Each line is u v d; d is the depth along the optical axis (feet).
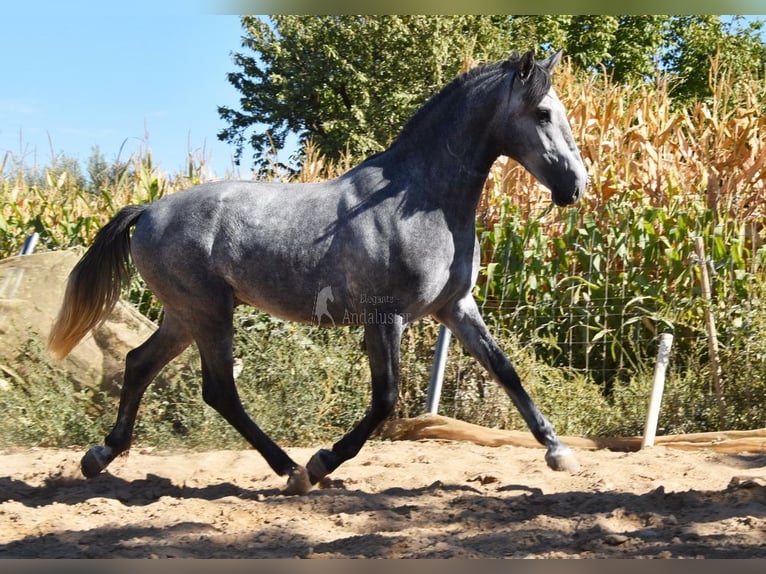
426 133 14.92
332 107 82.99
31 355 21.54
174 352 16.26
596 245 26.02
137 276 25.61
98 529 12.42
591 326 24.64
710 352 21.29
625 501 13.24
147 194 31.32
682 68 85.30
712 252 25.30
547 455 15.96
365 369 22.54
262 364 21.50
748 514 12.16
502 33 84.99
